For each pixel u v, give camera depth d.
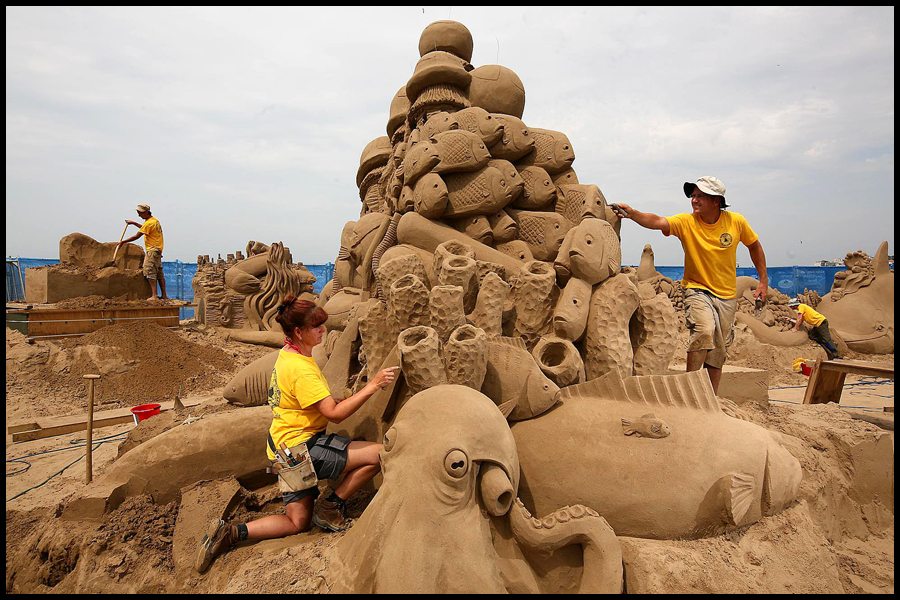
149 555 2.09
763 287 3.24
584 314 2.59
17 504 3.12
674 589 1.77
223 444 2.47
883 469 2.92
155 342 7.62
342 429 2.60
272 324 9.98
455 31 4.03
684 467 2.01
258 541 2.12
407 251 3.14
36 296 8.35
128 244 9.40
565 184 3.54
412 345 2.29
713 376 3.23
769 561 1.94
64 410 5.72
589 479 2.07
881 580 2.21
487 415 1.93
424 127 3.53
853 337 8.73
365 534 1.74
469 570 1.65
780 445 2.40
